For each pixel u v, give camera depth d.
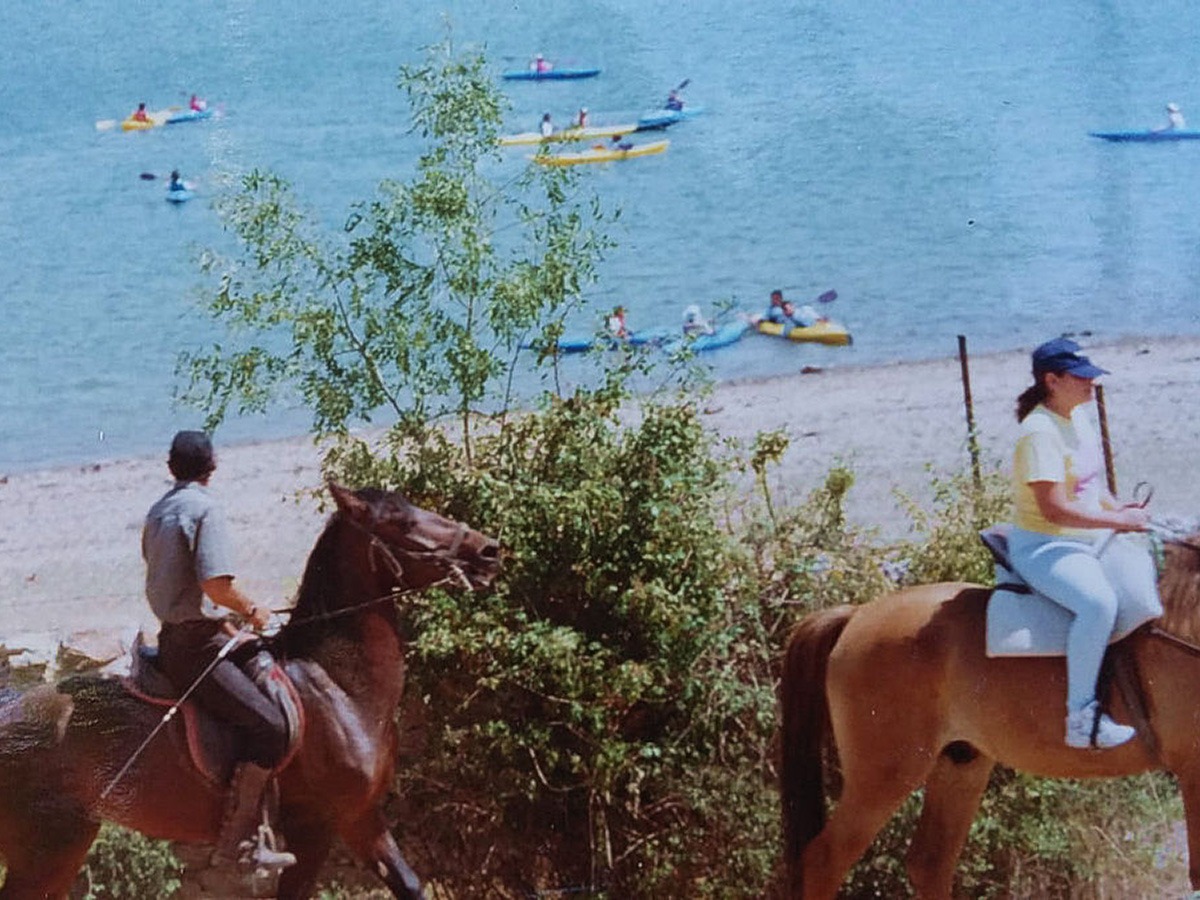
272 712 7.41
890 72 51.84
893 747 8.12
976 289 29.81
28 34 64.44
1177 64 51.19
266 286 11.34
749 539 9.80
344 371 10.21
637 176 40.06
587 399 9.98
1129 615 7.70
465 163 10.81
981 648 7.94
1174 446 18.36
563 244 10.48
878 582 9.65
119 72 56.38
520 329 10.33
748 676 9.45
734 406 21.56
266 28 62.19
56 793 7.34
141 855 8.98
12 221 38.84
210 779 7.36
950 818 8.46
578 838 9.21
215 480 19.11
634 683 8.77
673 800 9.04
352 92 50.84
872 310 28.70
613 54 54.62
